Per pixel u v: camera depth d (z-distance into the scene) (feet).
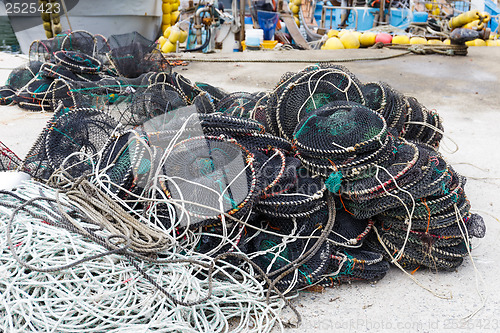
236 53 38.63
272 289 8.87
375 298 9.29
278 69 32.27
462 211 10.02
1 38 48.32
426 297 9.30
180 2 60.08
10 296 7.35
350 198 9.80
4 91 22.66
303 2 59.72
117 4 45.65
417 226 9.73
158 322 7.47
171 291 7.90
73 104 17.70
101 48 26.66
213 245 9.28
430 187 9.51
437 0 56.70
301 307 9.01
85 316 7.28
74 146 11.24
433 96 25.38
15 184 10.01
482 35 42.29
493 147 17.38
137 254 8.09
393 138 10.45
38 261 7.72
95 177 9.76
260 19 46.70
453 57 37.09
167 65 21.84
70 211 8.79
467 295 9.35
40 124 19.49
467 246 10.01
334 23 59.57
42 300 7.26
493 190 13.84
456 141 18.02
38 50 25.08
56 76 21.26
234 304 8.77
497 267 10.28
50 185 10.14
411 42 42.16
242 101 14.23
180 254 8.98
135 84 19.02
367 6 51.39
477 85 27.91
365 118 10.25
